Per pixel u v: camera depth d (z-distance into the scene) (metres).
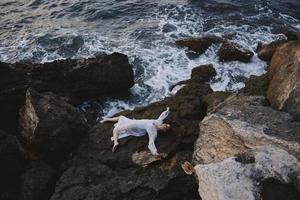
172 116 10.47
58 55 15.49
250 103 10.17
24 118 10.47
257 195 7.13
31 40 16.42
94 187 8.65
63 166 9.59
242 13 18.14
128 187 8.52
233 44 14.84
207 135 9.21
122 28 17.16
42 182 9.16
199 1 18.95
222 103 10.38
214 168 7.70
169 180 8.57
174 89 13.22
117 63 12.77
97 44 15.97
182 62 14.56
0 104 11.39
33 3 19.78
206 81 13.45
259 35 16.34
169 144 9.59
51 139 9.80
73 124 10.12
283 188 7.27
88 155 9.69
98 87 12.70
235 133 8.88
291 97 9.95
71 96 12.34
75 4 19.41
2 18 18.33
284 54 12.03
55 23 17.81
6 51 15.77
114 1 19.47
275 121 9.14
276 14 18.23
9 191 9.32
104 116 12.38
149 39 16.11
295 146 8.29
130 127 9.93
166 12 18.20
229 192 7.20
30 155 9.96
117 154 9.52
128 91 13.28
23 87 11.70
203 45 15.04
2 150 9.16
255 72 13.94
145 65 14.42
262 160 7.71
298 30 16.88
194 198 8.47
